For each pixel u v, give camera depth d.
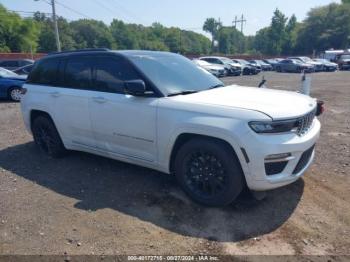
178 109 3.73
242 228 3.35
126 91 4.17
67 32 86.06
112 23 103.25
